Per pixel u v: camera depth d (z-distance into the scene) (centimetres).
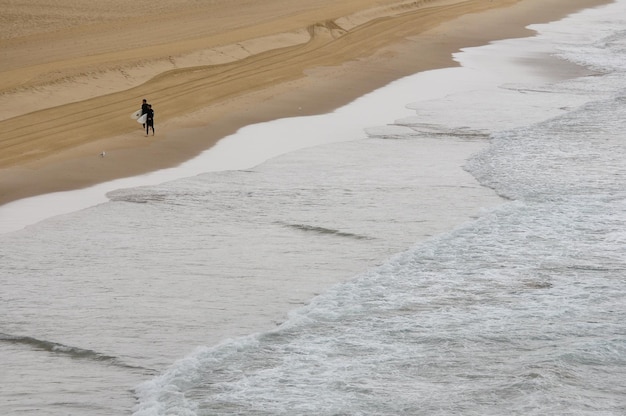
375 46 12950
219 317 4247
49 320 4212
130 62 10875
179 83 10338
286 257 5044
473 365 3616
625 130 7938
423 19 15162
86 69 10388
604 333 3891
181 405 3372
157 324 4169
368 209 5862
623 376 3481
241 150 7606
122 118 8662
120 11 15450
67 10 15188
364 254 5072
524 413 3200
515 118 8656
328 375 3588
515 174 6575
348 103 9538
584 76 11100
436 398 3347
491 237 5238
